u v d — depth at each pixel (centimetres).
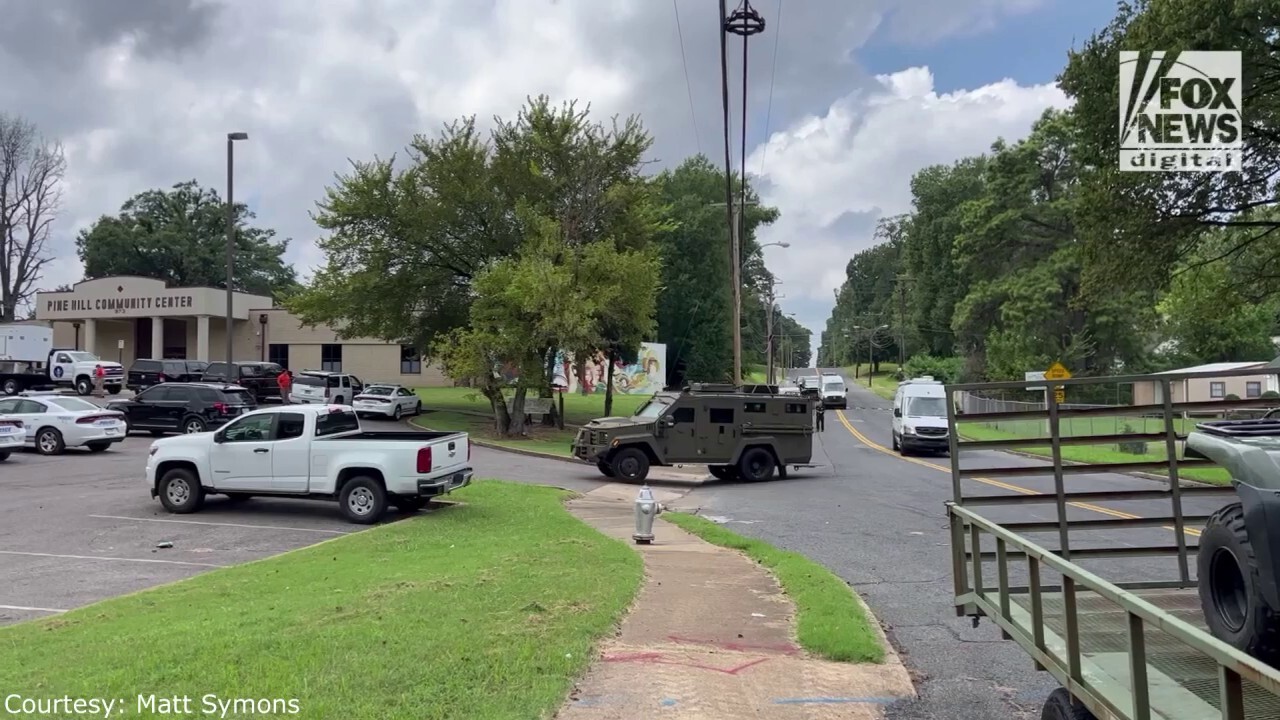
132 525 1385
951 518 558
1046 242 5509
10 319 6569
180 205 9362
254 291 9481
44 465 2167
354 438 1484
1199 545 428
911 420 3006
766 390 2336
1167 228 2098
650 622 759
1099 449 2656
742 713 543
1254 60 1775
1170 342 5688
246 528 1371
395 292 3809
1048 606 488
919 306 8762
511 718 481
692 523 1429
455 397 5288
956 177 8188
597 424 2266
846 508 1673
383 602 767
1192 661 385
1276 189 2069
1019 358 5069
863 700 583
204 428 2789
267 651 599
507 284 3250
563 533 1243
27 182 6625
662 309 6981
